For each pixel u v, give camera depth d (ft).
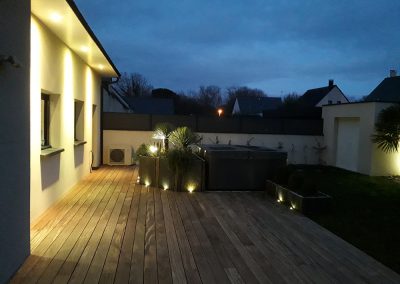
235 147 26.81
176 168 23.09
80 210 17.84
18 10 10.36
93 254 12.07
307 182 19.53
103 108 38.91
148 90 148.87
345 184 27.81
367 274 11.14
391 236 14.84
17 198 10.51
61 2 13.89
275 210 18.88
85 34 18.95
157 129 29.48
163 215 17.28
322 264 11.85
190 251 12.64
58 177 20.01
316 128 40.32
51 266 11.00
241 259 12.08
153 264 11.41
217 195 22.43
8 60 8.74
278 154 24.25
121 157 35.17
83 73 27.45
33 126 15.55
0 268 9.27
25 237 11.34
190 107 134.51
